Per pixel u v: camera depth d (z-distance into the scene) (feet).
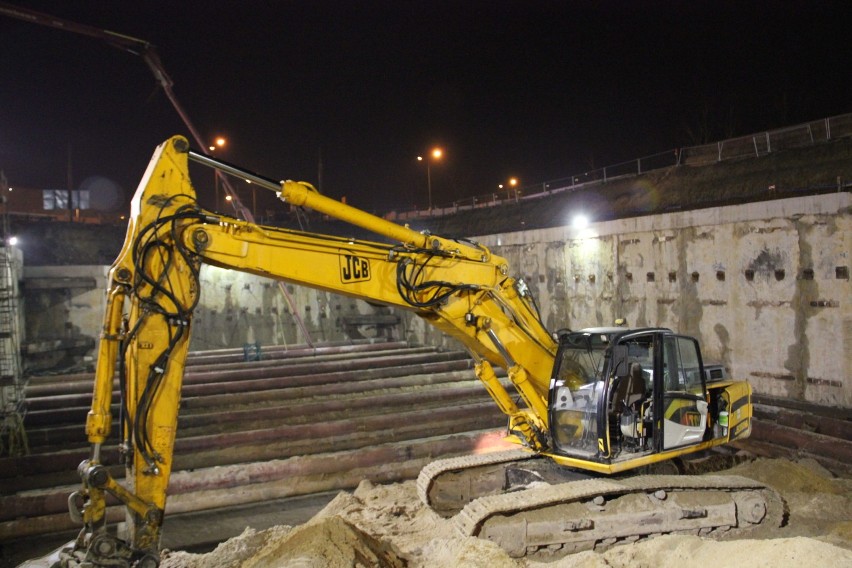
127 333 18.22
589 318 58.44
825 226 40.86
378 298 22.43
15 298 59.06
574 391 25.44
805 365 42.16
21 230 99.76
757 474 29.76
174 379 18.57
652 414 25.17
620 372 25.12
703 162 77.66
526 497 23.15
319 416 48.21
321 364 62.13
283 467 37.06
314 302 83.05
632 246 53.93
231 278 80.18
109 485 17.08
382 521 29.07
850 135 61.72
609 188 89.25
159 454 18.20
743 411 29.43
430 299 23.49
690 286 49.47
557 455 25.41
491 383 26.18
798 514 26.43
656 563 20.74
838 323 40.22
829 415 39.32
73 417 47.52
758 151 71.15
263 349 72.49
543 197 101.65
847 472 34.50
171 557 24.81
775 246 43.75
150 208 18.81
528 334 25.72
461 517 23.16
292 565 19.27
